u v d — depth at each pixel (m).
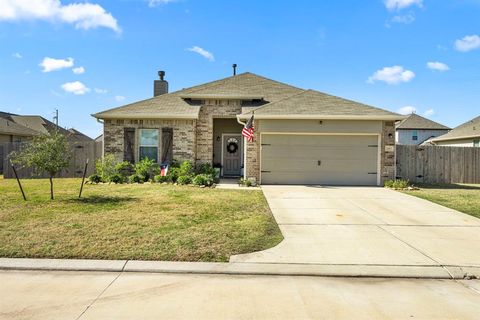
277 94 17.08
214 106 16.22
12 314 3.35
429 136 40.88
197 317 3.33
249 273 4.50
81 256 4.89
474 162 15.66
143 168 14.06
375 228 6.75
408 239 6.00
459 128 28.47
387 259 4.98
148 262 4.74
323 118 13.31
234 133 16.84
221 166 16.77
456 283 4.30
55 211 7.53
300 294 3.90
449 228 6.79
